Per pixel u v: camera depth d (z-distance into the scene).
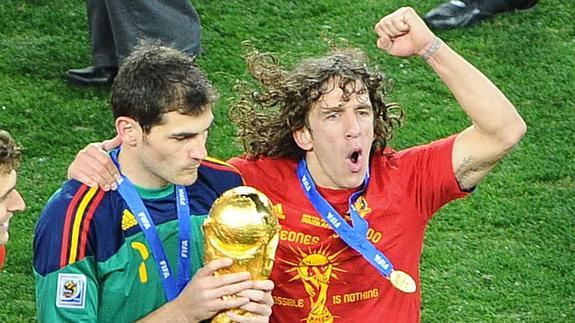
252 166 17.53
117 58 32.81
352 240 16.97
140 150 15.34
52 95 33.78
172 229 15.91
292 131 17.12
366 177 17.28
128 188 15.73
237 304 15.08
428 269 27.73
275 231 15.52
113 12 31.97
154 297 15.86
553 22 36.78
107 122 32.78
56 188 30.19
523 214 29.42
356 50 17.59
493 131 17.05
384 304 17.22
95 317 15.57
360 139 16.70
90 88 34.09
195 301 15.05
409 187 17.36
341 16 36.94
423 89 34.00
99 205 15.58
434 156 17.41
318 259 17.08
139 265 15.73
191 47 32.78
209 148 31.56
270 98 17.56
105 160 15.71
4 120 32.66
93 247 15.54
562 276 27.45
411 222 17.33
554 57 35.31
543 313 26.31
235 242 15.23
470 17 36.59
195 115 15.02
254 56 17.81
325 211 17.06
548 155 31.48
